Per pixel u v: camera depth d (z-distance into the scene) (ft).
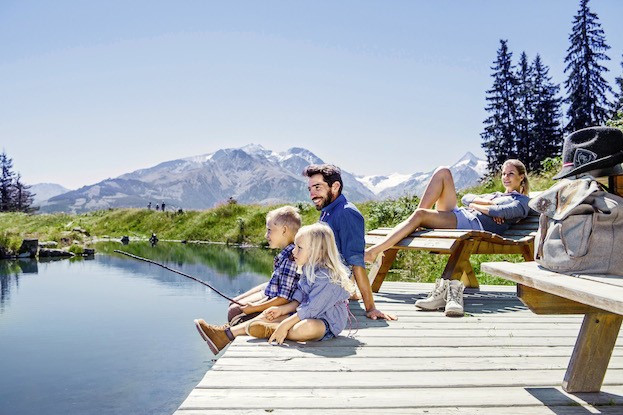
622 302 5.80
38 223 124.16
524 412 8.13
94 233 113.50
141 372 17.93
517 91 165.58
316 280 12.23
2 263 58.65
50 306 30.53
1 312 28.89
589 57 141.49
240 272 46.09
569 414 8.04
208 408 8.16
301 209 88.43
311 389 9.09
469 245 16.90
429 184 18.43
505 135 164.76
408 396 8.80
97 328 24.73
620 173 8.87
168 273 45.78
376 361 10.78
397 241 17.93
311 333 12.08
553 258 8.45
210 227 99.96
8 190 318.86
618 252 8.07
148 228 111.34
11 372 18.15
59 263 57.36
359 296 18.08
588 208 8.21
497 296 19.56
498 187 59.88
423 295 19.75
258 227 89.86
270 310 12.51
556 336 13.10
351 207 15.28
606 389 9.09
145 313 28.09
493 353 11.50
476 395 8.87
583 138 9.06
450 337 12.91
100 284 39.37
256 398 8.62
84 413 14.30
